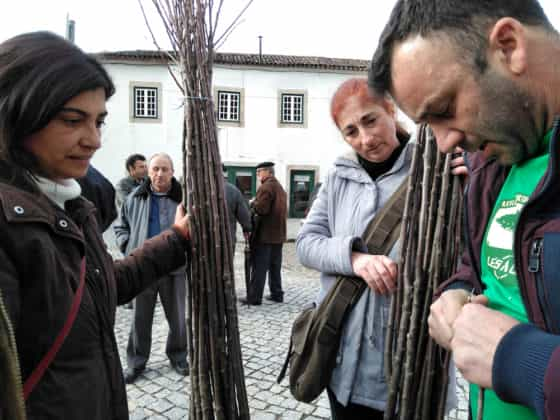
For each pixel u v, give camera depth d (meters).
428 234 1.22
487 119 0.71
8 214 0.88
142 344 3.46
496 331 0.69
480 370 0.69
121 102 15.23
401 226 1.29
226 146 15.95
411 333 1.24
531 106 0.70
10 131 0.93
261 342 4.30
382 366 1.39
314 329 1.46
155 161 3.68
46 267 0.92
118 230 3.85
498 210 0.88
